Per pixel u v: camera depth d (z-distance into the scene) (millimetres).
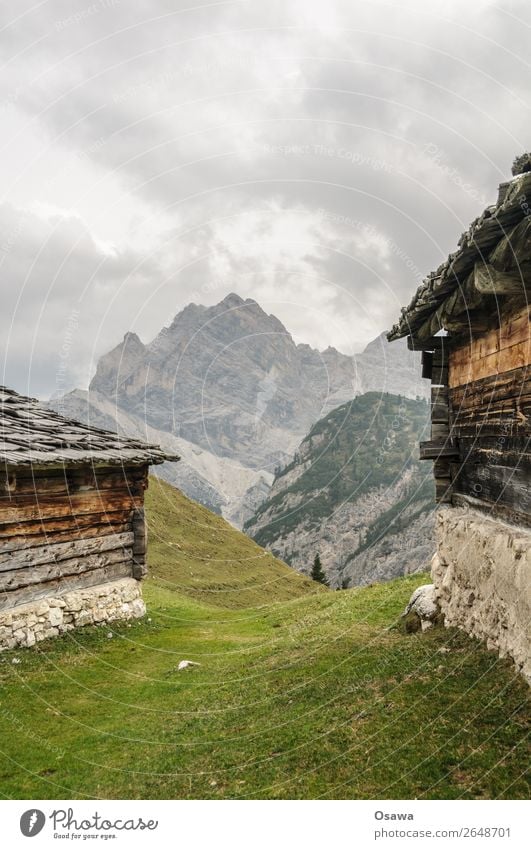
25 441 10930
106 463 11719
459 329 7895
